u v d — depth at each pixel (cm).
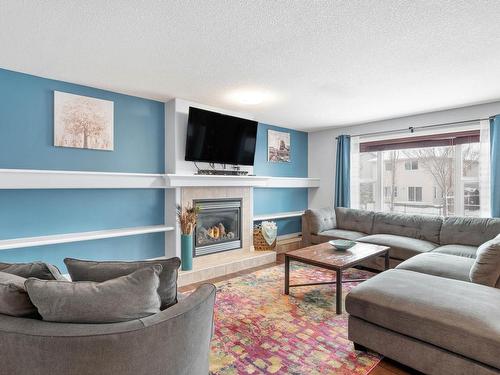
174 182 366
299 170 594
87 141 333
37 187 285
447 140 442
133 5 180
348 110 433
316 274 388
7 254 290
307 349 214
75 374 105
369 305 201
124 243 366
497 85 323
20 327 109
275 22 199
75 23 200
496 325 160
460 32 211
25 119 296
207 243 413
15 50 242
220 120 409
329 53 246
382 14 189
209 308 142
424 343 179
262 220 517
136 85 330
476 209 419
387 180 509
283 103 397
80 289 118
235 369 191
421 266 277
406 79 306
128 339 108
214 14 190
